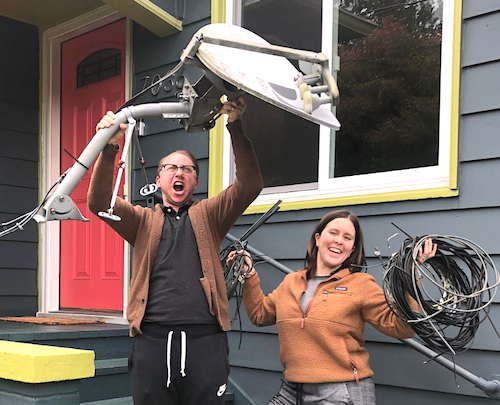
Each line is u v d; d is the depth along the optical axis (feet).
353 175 9.11
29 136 13.84
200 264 5.97
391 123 8.85
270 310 7.52
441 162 8.06
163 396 5.72
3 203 13.26
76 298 13.41
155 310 5.79
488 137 7.57
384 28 9.11
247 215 10.05
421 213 8.09
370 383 6.65
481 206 7.54
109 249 12.79
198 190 10.84
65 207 5.30
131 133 5.36
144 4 10.70
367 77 9.21
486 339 7.32
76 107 13.78
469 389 7.43
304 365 6.66
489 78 7.62
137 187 11.85
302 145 9.83
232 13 10.73
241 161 5.83
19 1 12.98
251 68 4.94
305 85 4.91
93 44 13.43
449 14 8.18
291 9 10.18
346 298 6.70
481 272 6.30
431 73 8.50
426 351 7.43
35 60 14.07
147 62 11.96
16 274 13.35
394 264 6.22
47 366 6.41
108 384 9.05
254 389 9.67
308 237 9.27
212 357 5.79
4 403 6.77
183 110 5.54
